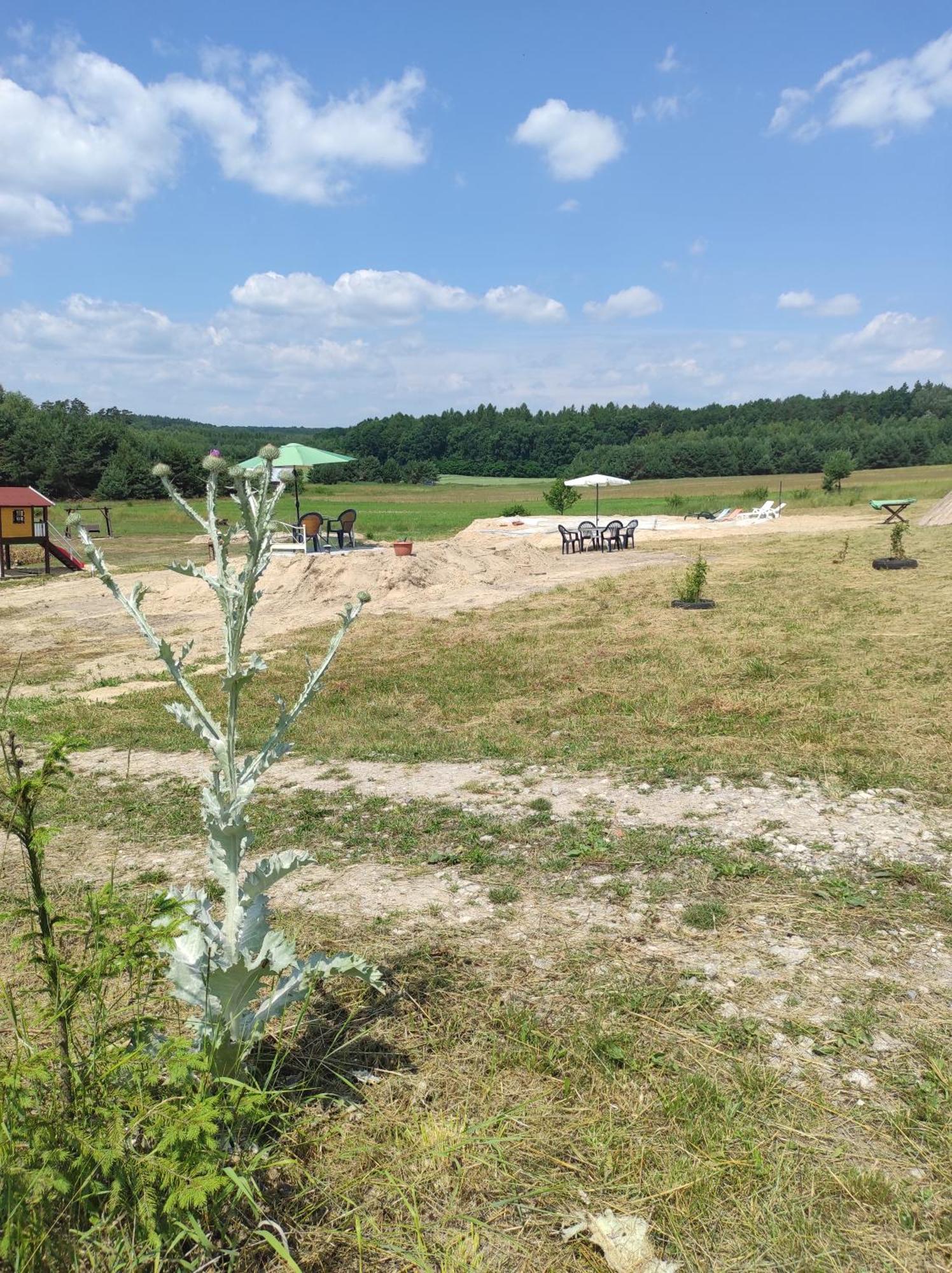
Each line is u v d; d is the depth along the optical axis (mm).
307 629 14516
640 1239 2354
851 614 12383
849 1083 2996
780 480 91688
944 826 5242
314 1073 3113
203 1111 2135
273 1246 2215
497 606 15711
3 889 4934
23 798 2277
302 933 4203
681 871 4789
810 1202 2490
